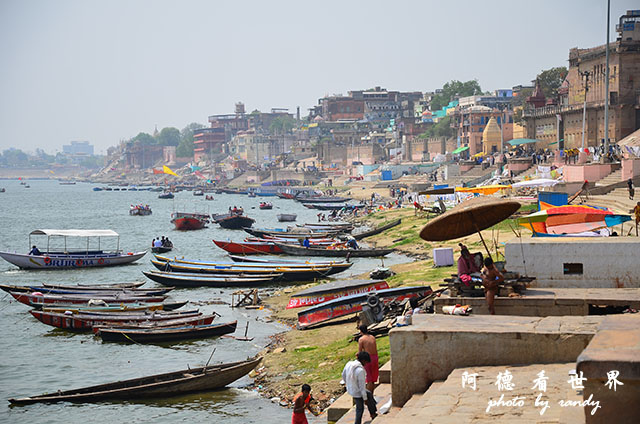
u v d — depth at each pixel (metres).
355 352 25.97
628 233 37.16
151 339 32.56
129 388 24.19
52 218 130.38
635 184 59.72
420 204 86.75
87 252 63.31
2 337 35.31
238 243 66.06
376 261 57.56
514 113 152.88
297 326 32.66
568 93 104.25
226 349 31.02
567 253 17.67
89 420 22.78
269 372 26.12
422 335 12.80
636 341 9.77
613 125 90.75
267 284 49.16
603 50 92.69
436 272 39.56
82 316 36.19
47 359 30.95
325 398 22.19
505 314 16.09
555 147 105.44
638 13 90.00
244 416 22.25
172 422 22.23
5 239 96.31
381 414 13.35
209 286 48.88
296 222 108.31
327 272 49.66
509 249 18.02
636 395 8.84
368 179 169.62
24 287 44.75
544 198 43.25
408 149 188.00
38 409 23.94
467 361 12.60
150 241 88.00
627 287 17.31
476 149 149.88
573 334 12.02
